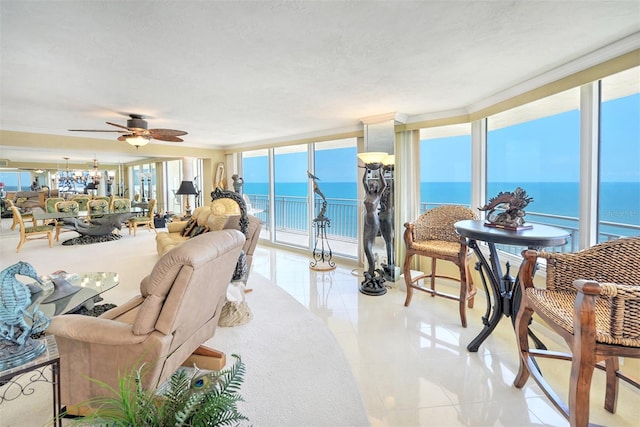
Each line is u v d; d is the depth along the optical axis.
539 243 1.83
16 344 1.33
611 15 1.63
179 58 2.12
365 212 3.73
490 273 2.27
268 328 2.66
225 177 6.98
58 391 1.41
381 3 1.50
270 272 4.50
